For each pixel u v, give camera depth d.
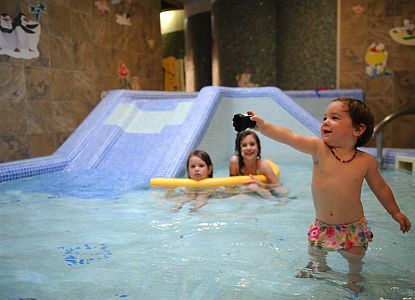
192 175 3.90
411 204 3.22
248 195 3.59
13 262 2.13
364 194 3.62
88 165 4.79
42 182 4.18
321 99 8.30
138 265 2.06
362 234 2.12
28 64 6.15
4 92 5.78
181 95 7.23
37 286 1.82
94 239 2.50
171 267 2.02
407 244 2.29
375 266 1.96
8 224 2.83
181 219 2.91
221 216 2.97
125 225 2.78
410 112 4.82
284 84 10.04
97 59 7.73
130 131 5.40
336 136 2.14
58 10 6.72
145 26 9.44
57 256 2.21
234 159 4.17
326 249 2.13
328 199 2.15
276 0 9.93
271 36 10.04
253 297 1.67
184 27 15.17
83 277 1.92
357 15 8.54
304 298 1.65
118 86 8.43
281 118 5.75
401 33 8.24
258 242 2.37
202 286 1.79
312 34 9.36
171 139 4.92
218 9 10.73
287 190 3.79
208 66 14.23
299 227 2.67
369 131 2.15
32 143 6.27
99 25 7.76
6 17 5.77
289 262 2.04
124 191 3.76
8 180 4.26
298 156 5.66
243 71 10.44
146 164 4.55
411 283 1.77
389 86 8.48
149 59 9.65
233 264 2.04
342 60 8.80
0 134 5.75
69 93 7.03
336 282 1.79
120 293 1.74
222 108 5.65
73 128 7.14
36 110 6.32
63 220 2.92
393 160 4.93
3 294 1.74
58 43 6.74
